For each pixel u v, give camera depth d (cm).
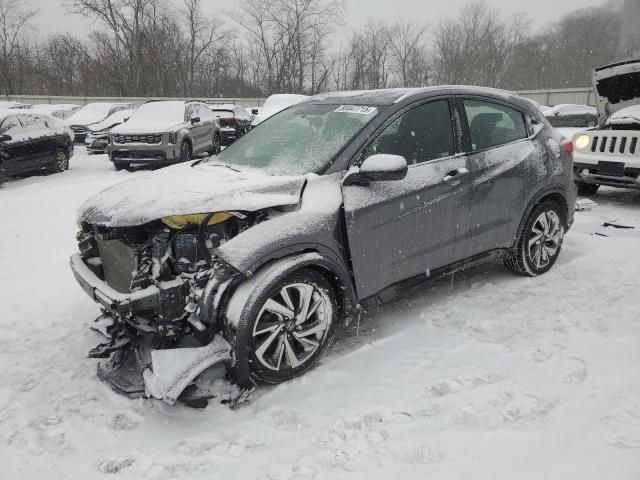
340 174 336
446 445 253
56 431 277
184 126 1290
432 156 378
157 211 289
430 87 392
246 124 1911
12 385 324
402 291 368
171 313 293
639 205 771
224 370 311
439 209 371
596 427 258
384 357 338
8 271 540
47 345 376
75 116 1972
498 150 416
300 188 324
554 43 5366
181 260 296
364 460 245
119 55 3694
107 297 297
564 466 233
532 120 457
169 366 274
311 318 327
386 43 4416
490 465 237
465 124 399
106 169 1327
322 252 315
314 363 325
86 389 316
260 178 332
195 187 316
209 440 266
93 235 353
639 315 379
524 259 451
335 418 278
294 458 249
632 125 723
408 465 240
